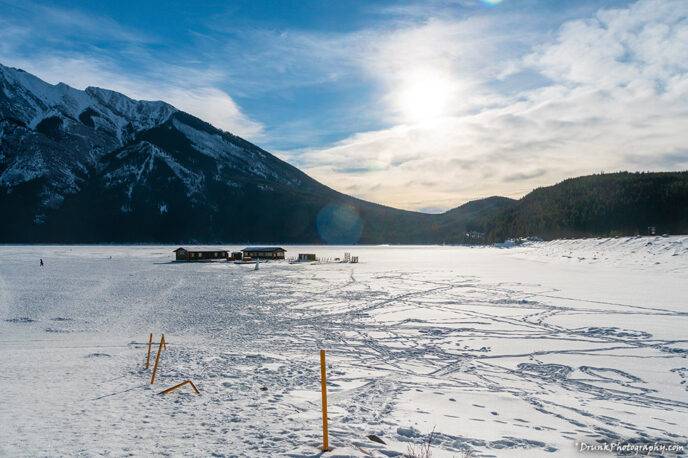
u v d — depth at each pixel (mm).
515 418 10000
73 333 22281
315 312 28359
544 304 28891
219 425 8453
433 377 13867
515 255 97875
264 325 24188
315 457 6906
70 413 9086
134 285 45688
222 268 73125
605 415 10297
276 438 7762
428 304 30828
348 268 71375
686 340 18219
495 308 28328
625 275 43469
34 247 191625
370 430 8602
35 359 15633
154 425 8375
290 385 12422
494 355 16891
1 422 8367
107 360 15516
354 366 15258
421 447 7781
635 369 14562
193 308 30469
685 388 12633
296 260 97312
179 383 12227
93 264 80625
